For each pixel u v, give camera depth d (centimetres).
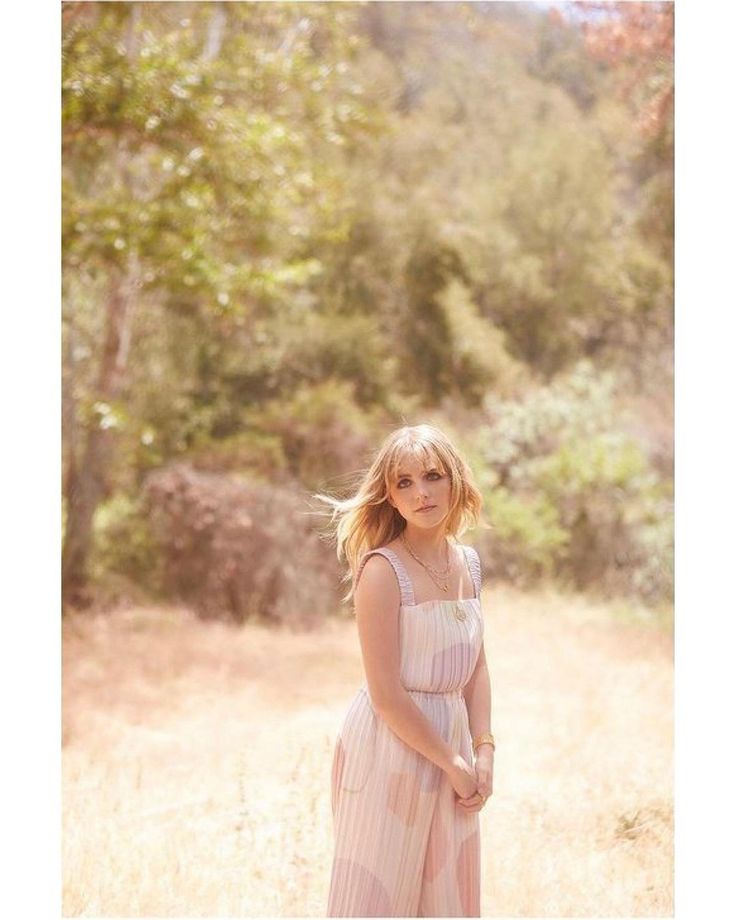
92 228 880
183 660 779
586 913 398
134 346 1102
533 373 1234
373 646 296
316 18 1004
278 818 471
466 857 302
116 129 809
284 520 927
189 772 546
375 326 1170
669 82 872
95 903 405
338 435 1036
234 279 959
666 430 1160
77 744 595
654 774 527
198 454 1016
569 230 1251
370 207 1205
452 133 1272
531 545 1021
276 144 885
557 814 473
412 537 312
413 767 298
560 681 725
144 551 960
